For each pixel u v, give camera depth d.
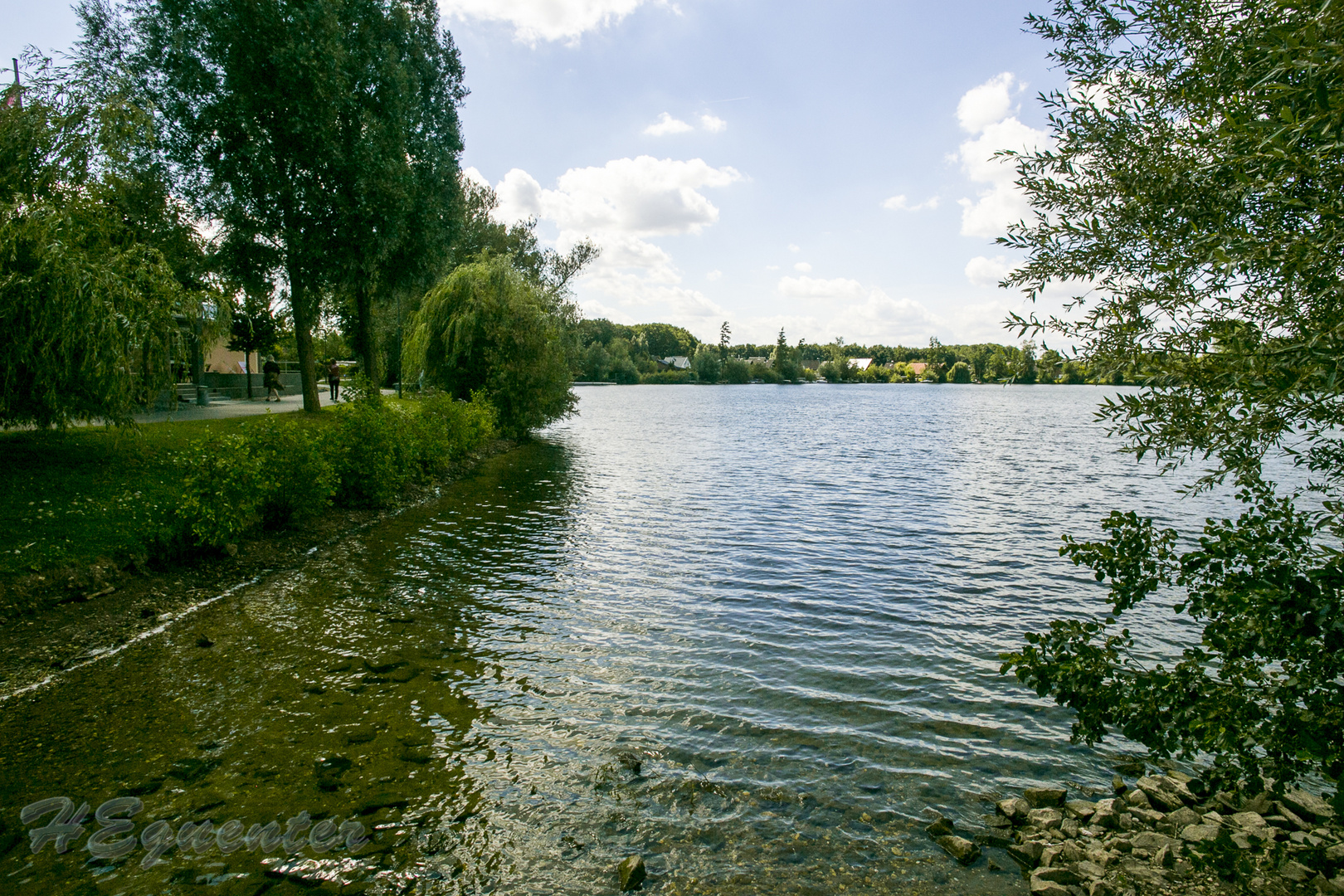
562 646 8.76
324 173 21.17
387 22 23.14
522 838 5.09
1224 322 3.67
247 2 19.56
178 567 10.66
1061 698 4.41
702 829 5.25
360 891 4.50
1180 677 4.15
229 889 4.49
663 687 7.67
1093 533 15.81
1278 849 4.22
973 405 90.19
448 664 8.12
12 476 12.00
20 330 10.51
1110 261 4.30
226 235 21.27
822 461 29.69
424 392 30.77
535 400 32.53
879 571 12.53
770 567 12.68
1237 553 4.03
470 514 17.14
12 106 11.88
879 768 6.14
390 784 5.71
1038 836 5.18
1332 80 2.79
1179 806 5.52
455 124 25.31
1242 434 3.64
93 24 19.62
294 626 9.22
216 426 19.42
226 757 6.05
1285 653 3.76
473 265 32.31
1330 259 3.08
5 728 6.43
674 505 18.88
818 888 4.65
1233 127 3.23
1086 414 70.38
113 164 13.02
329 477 14.06
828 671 8.16
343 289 24.39
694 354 187.88
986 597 11.04
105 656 8.05
